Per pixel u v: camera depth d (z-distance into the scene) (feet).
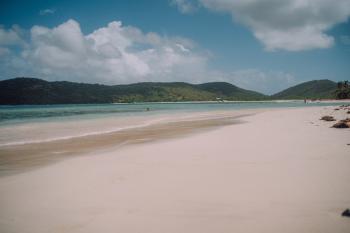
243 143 39.75
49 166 28.58
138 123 82.53
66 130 63.67
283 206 16.33
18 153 36.06
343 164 25.44
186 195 18.79
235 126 67.36
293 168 24.62
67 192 20.17
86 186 21.48
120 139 48.32
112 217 15.70
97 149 38.68
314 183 20.24
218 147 37.06
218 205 16.87
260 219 14.79
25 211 16.84
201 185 20.77
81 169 27.02
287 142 39.01
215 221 14.79
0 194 19.99
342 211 15.40
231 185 20.49
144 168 26.63
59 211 16.74
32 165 29.14
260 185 20.22
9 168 27.81
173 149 36.76
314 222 14.23
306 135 45.52
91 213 16.34
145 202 17.78
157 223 14.80
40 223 15.19
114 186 21.29
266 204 16.71
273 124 69.36
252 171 24.11
